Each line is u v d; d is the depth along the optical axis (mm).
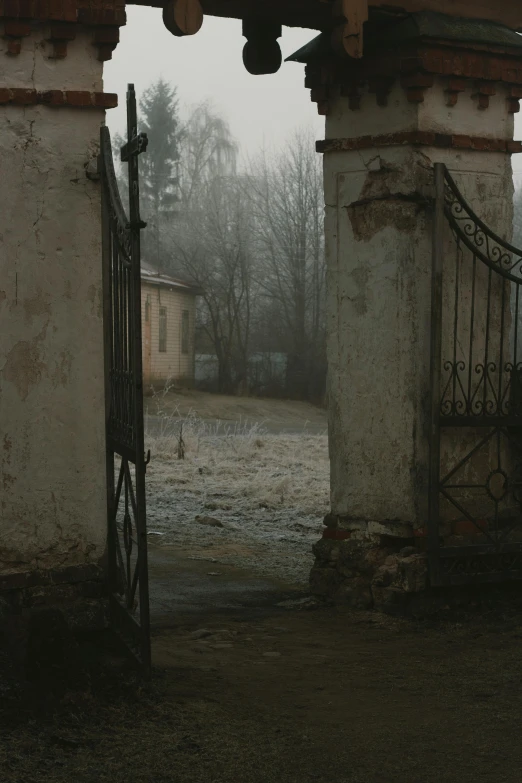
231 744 4516
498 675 5719
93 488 5832
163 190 56625
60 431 5758
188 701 5105
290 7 6887
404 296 7301
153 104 57281
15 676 4789
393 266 7363
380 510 7480
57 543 5750
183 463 16578
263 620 7207
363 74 7473
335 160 7738
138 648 5328
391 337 7395
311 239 41531
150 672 5246
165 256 45219
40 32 5688
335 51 6953
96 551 5836
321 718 4949
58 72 5738
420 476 7262
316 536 10602
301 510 11961
